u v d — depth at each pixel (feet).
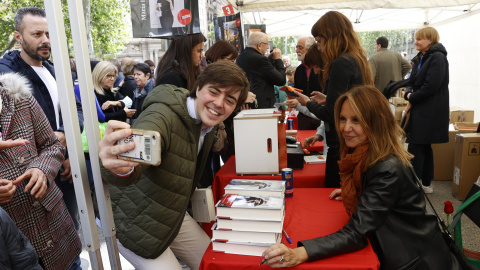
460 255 5.28
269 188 5.42
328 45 7.43
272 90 13.47
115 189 4.87
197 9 6.39
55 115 6.95
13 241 3.69
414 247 4.78
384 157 4.87
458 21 22.71
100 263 4.00
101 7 34.65
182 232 5.82
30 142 5.17
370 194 4.75
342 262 4.30
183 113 4.64
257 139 7.23
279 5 19.54
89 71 3.66
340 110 5.28
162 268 5.04
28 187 4.78
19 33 6.43
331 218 5.53
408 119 12.49
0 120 4.80
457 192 12.39
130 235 4.80
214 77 4.51
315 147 9.95
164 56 8.20
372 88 5.05
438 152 14.38
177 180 4.75
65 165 6.93
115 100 12.28
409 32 51.16
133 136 3.25
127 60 16.34
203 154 5.57
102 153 3.42
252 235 4.61
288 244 4.76
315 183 7.48
